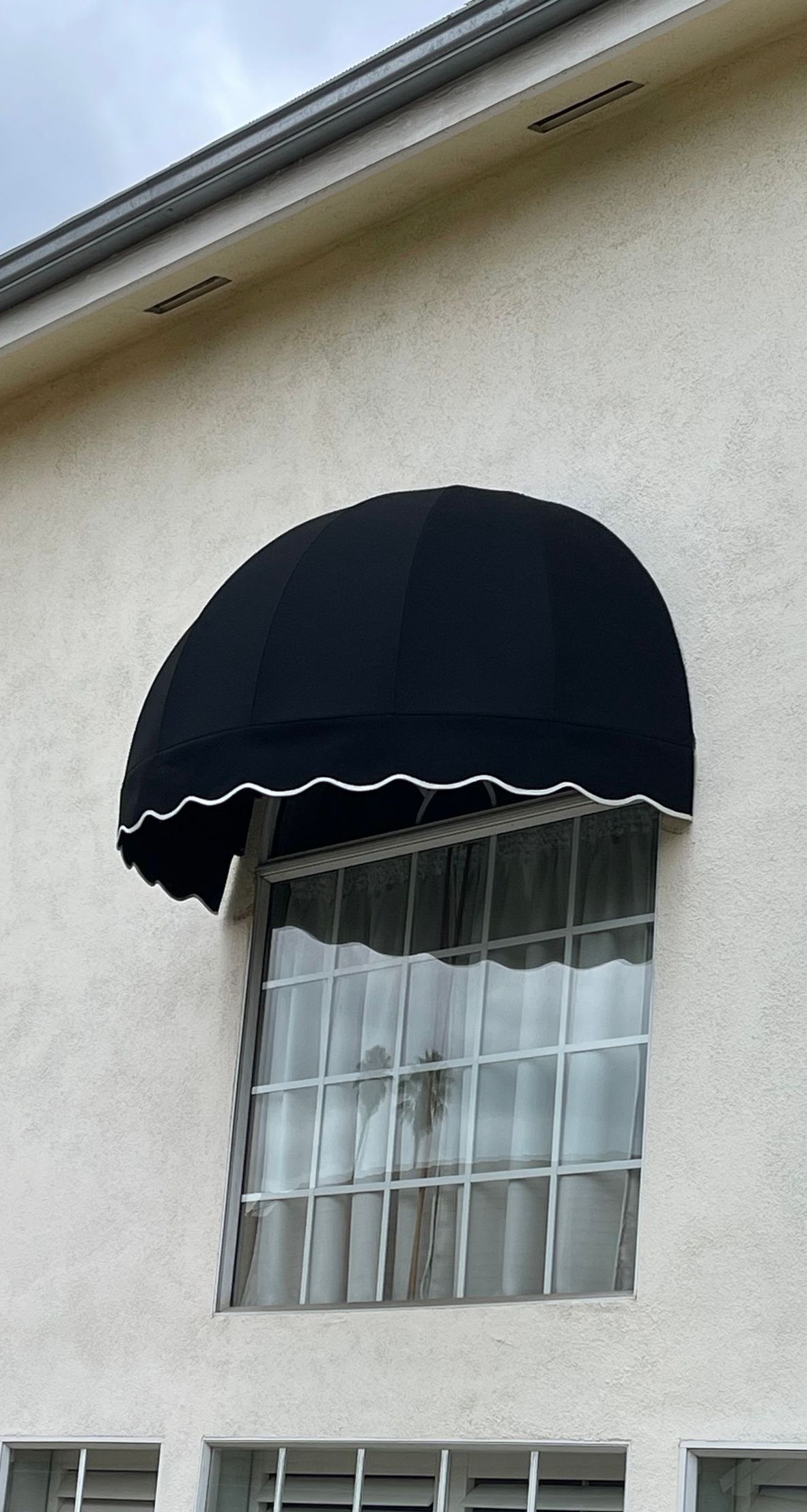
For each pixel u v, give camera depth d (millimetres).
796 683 7082
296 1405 7945
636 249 8375
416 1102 8227
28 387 12016
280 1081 8867
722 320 7879
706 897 7148
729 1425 6438
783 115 7871
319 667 7250
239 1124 8891
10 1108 10266
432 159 9086
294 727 7188
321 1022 8789
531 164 9039
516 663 6977
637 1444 6691
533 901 8062
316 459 9734
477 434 8875
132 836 8672
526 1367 7137
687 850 7270
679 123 8336
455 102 8711
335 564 7637
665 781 7145
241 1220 8766
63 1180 9734
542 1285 7422
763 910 6934
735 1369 6480
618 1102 7414
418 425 9211
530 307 8805
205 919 9453
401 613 7203
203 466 10461
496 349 8922
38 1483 9328
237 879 9336
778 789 7016
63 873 10516
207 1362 8453
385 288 9633
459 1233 7812
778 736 7082
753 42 8039
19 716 11250
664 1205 6914
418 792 8711
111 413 11289
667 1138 6992
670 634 7508
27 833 10883
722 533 7570
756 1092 6742
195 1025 9281
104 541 11039
